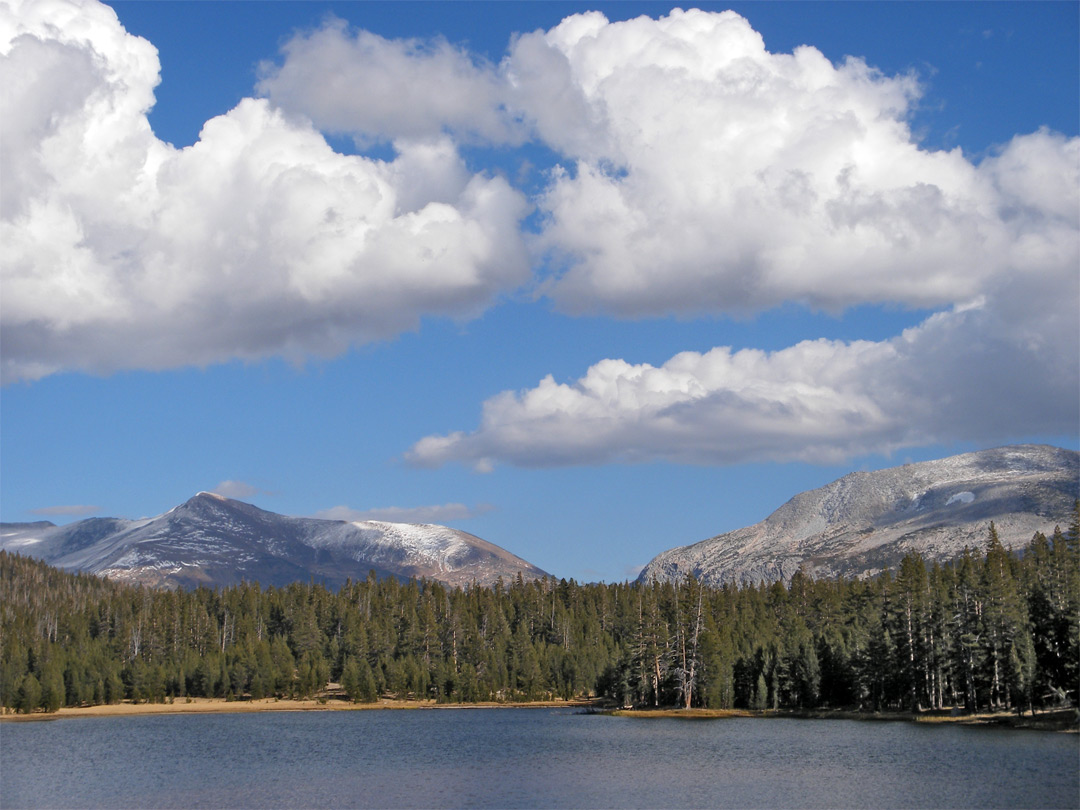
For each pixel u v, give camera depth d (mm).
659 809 100500
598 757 138375
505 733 177000
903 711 180875
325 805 108375
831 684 199625
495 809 103250
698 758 133125
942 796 99688
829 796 102875
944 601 190250
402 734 182250
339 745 165250
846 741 143875
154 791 120000
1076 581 192875
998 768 113375
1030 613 175625
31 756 156000
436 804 107188
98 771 138000
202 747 166125
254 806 109062
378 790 116938
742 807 100062
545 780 120375
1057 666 160375
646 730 172375
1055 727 144375
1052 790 100500
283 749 161375
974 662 166250
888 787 105562
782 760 127875
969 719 160875
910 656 182000
